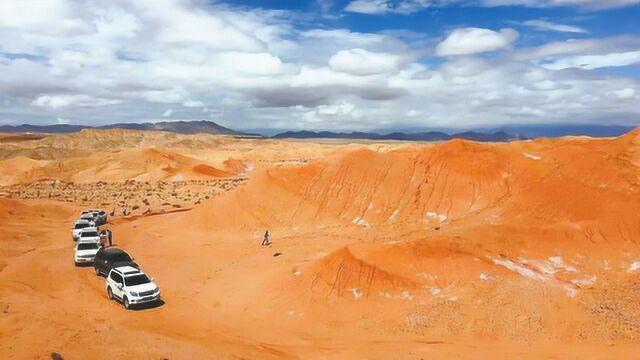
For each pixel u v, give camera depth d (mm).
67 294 27719
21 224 50125
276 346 20766
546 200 40938
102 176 106812
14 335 18109
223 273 32406
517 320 22812
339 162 51094
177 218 52000
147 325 22438
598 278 27719
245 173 117250
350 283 26250
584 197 38719
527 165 46750
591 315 23031
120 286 25859
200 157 158250
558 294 24984
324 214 47031
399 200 46750
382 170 49750
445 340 21797
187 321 23516
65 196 74375
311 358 19547
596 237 31578
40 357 15758
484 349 20688
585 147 47312
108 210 61781
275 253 36406
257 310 25594
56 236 46094
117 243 42844
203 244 41844
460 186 46562
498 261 27938
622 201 36406
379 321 23609
